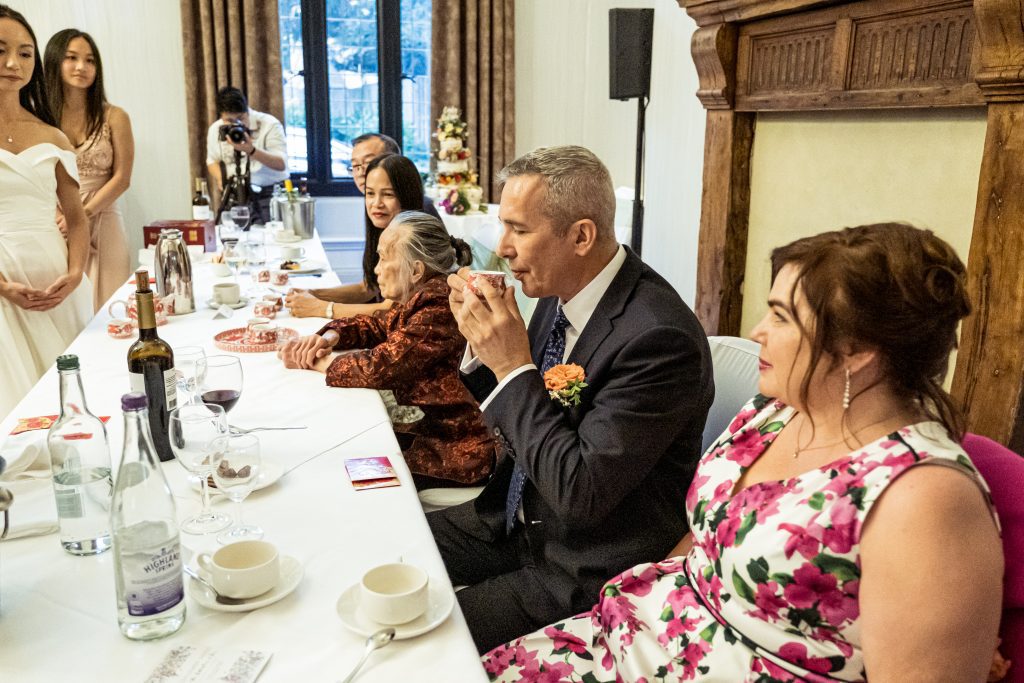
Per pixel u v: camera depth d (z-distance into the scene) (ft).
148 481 3.29
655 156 18.66
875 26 8.75
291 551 4.07
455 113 18.34
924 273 3.34
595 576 5.02
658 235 18.72
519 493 5.51
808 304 3.46
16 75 10.13
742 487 4.01
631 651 4.09
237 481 3.98
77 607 3.57
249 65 19.13
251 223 17.02
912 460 3.26
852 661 3.44
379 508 4.56
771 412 4.19
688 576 4.24
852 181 9.79
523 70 21.08
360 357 6.75
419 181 9.74
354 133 21.11
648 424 4.70
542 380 5.02
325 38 20.25
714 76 11.41
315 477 4.96
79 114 14.66
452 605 3.62
